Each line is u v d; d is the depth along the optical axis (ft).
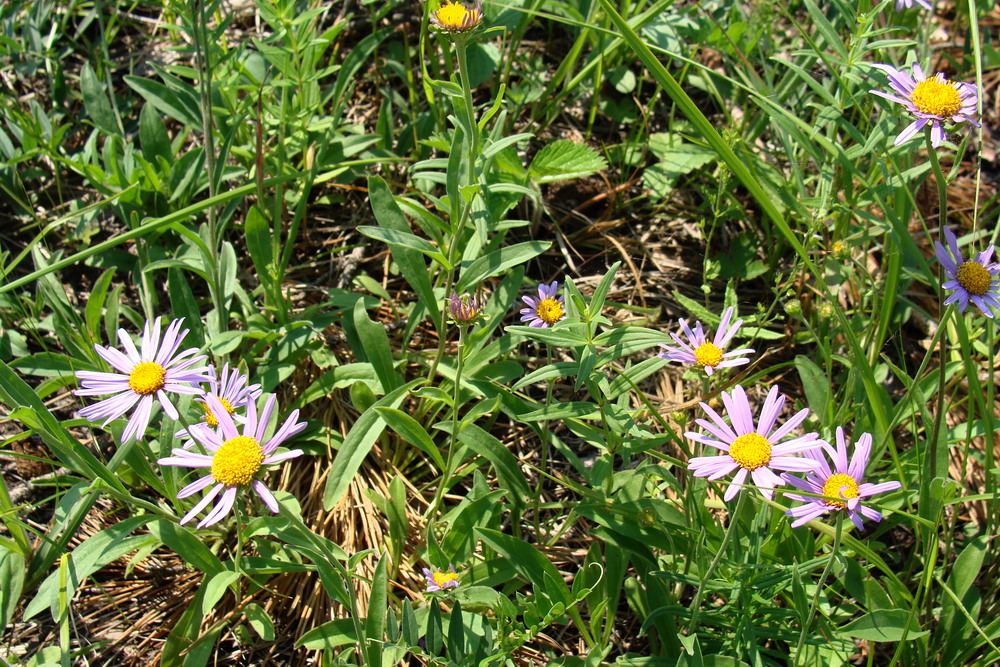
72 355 1.96
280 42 2.13
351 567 1.54
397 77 2.49
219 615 1.82
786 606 1.75
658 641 1.77
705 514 1.77
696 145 2.34
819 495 1.41
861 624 1.67
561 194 2.37
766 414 1.46
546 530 1.92
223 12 2.55
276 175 2.20
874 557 1.64
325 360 2.02
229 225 2.26
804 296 2.18
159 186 2.14
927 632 1.64
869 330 2.03
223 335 1.91
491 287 2.22
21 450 1.99
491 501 1.76
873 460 1.85
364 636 1.62
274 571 1.80
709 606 1.77
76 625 1.82
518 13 2.28
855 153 1.92
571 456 1.84
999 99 2.65
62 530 1.75
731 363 1.62
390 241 1.80
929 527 1.66
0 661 1.65
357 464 1.77
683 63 2.41
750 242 2.26
